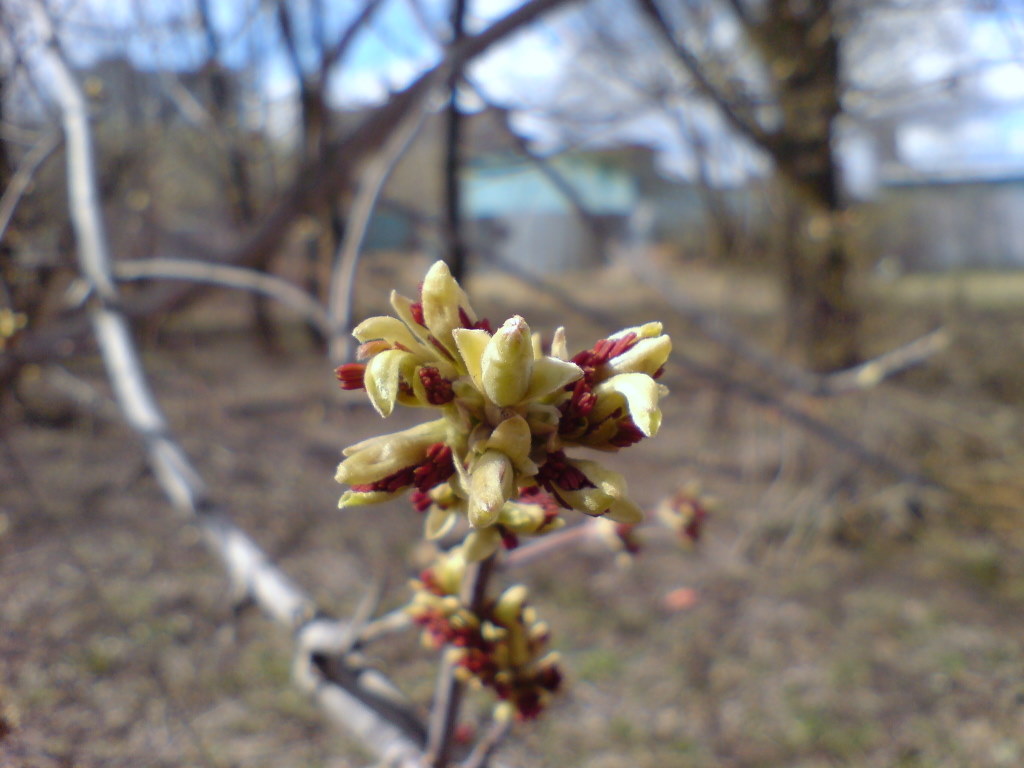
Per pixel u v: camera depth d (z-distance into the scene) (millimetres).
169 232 5895
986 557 5836
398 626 1821
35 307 3395
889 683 4473
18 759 2229
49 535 5078
